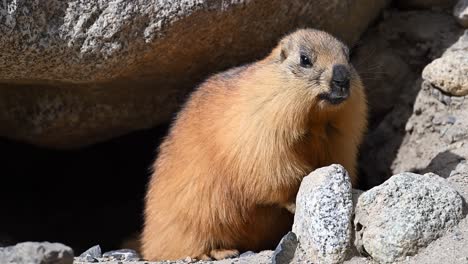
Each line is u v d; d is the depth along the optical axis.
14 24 16.00
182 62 17.95
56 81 17.72
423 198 13.38
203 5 16.67
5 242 21.16
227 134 16.11
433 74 19.33
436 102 19.56
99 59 16.78
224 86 17.06
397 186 13.55
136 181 23.05
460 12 20.16
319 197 13.67
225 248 17.06
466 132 18.56
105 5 16.34
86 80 17.36
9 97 18.97
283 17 17.95
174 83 18.84
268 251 15.58
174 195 17.20
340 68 15.70
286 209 16.58
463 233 13.12
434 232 13.13
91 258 16.73
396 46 20.94
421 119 19.77
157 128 21.56
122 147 22.64
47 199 23.11
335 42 16.31
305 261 13.59
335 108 15.85
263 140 15.78
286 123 15.80
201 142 16.80
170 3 16.52
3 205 22.72
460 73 18.92
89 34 16.47
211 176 16.50
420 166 19.05
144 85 18.66
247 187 16.08
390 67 20.73
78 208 23.11
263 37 18.14
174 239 17.30
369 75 20.78
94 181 23.31
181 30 16.88
